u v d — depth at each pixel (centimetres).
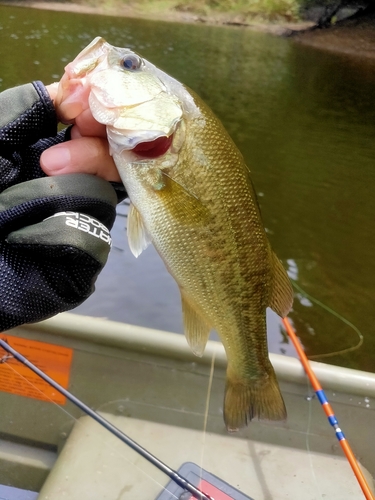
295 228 169
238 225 37
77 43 416
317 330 116
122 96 33
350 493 51
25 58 363
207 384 56
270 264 40
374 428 55
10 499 51
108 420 56
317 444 55
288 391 56
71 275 29
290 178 212
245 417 42
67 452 53
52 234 28
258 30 493
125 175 33
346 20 477
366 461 54
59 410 57
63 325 56
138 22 507
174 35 469
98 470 51
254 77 372
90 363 57
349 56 438
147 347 56
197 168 35
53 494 49
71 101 31
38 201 29
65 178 30
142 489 50
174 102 34
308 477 52
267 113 300
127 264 128
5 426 56
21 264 28
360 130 282
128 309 114
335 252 156
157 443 54
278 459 53
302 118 296
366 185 210
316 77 381
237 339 40
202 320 38
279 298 41
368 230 172
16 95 30
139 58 34
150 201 34
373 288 136
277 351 109
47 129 30
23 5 533
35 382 57
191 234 36
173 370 57
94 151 31
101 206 30
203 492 49
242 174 37
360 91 359
